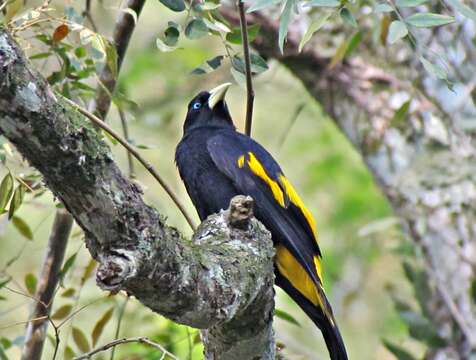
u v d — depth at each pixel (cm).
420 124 1246
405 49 1261
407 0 740
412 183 1227
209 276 645
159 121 1617
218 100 1123
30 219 1491
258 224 717
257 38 1273
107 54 822
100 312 1179
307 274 939
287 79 1709
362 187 1680
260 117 1784
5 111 535
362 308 1605
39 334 968
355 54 1288
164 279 606
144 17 1756
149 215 592
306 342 1593
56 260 984
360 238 1628
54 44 892
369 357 1574
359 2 1004
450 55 1196
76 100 920
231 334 716
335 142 1728
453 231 1209
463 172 1212
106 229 578
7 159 891
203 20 811
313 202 1711
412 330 1181
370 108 1270
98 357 966
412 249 1262
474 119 1220
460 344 1181
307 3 745
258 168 996
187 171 1034
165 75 1656
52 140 548
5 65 525
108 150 575
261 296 694
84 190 567
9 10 779
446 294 1177
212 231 706
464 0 1166
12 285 1426
